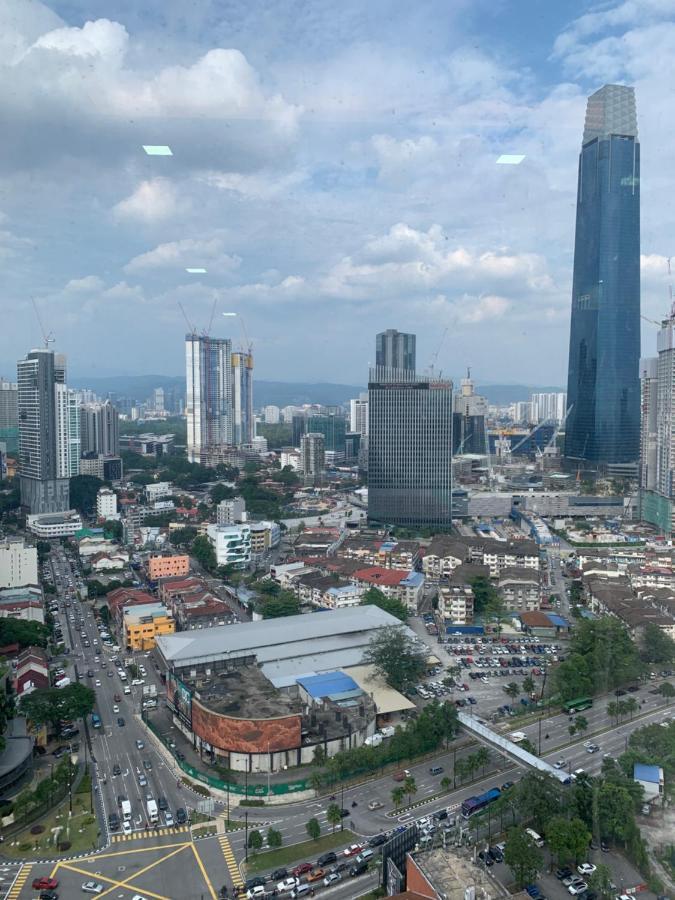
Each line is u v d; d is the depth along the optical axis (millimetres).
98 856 150375
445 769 186125
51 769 186750
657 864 145875
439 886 121062
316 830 152875
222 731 186500
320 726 195500
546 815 154375
